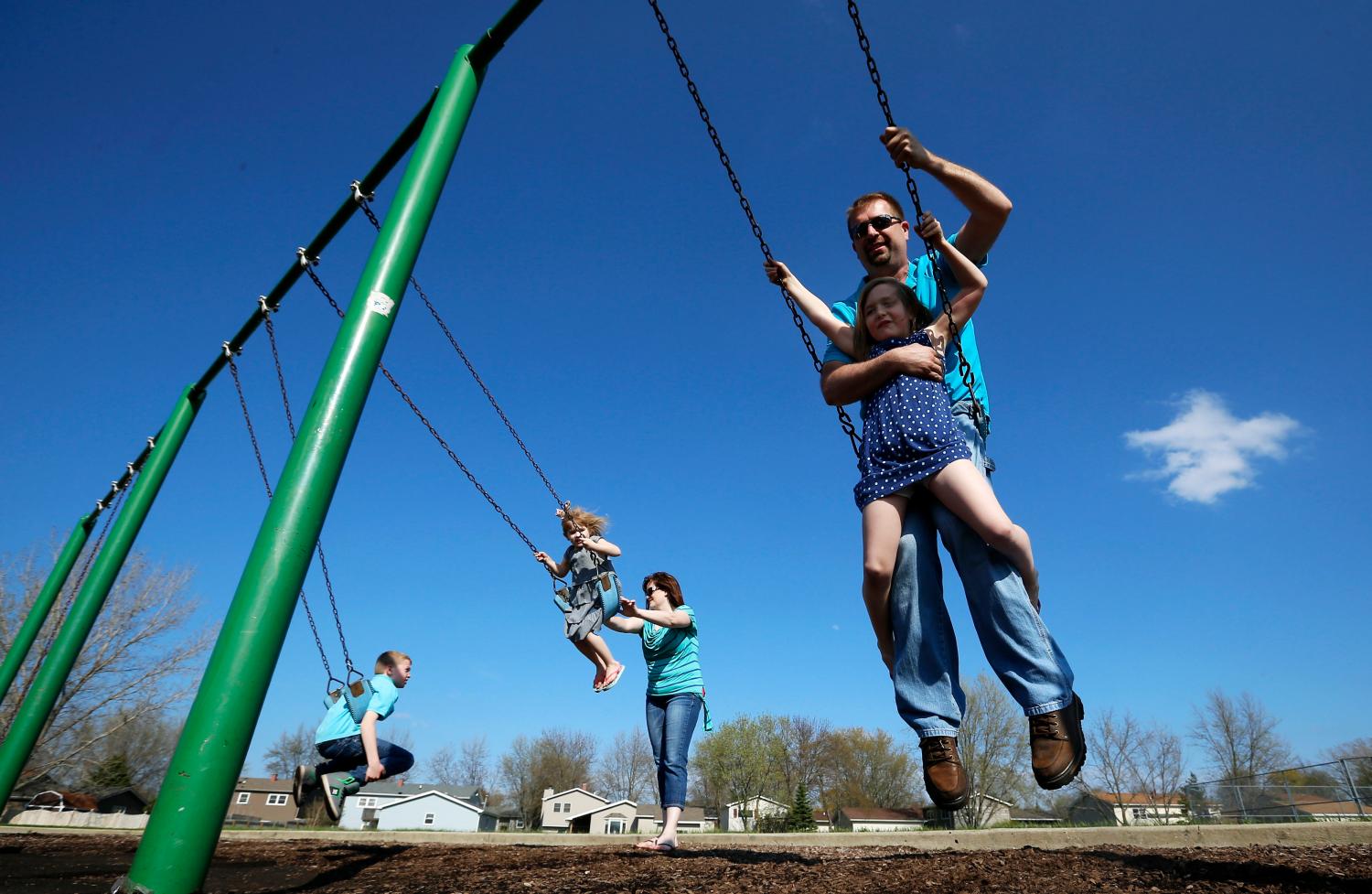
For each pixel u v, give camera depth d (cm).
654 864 359
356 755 470
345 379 265
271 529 236
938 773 212
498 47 358
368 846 572
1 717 1845
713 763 4778
